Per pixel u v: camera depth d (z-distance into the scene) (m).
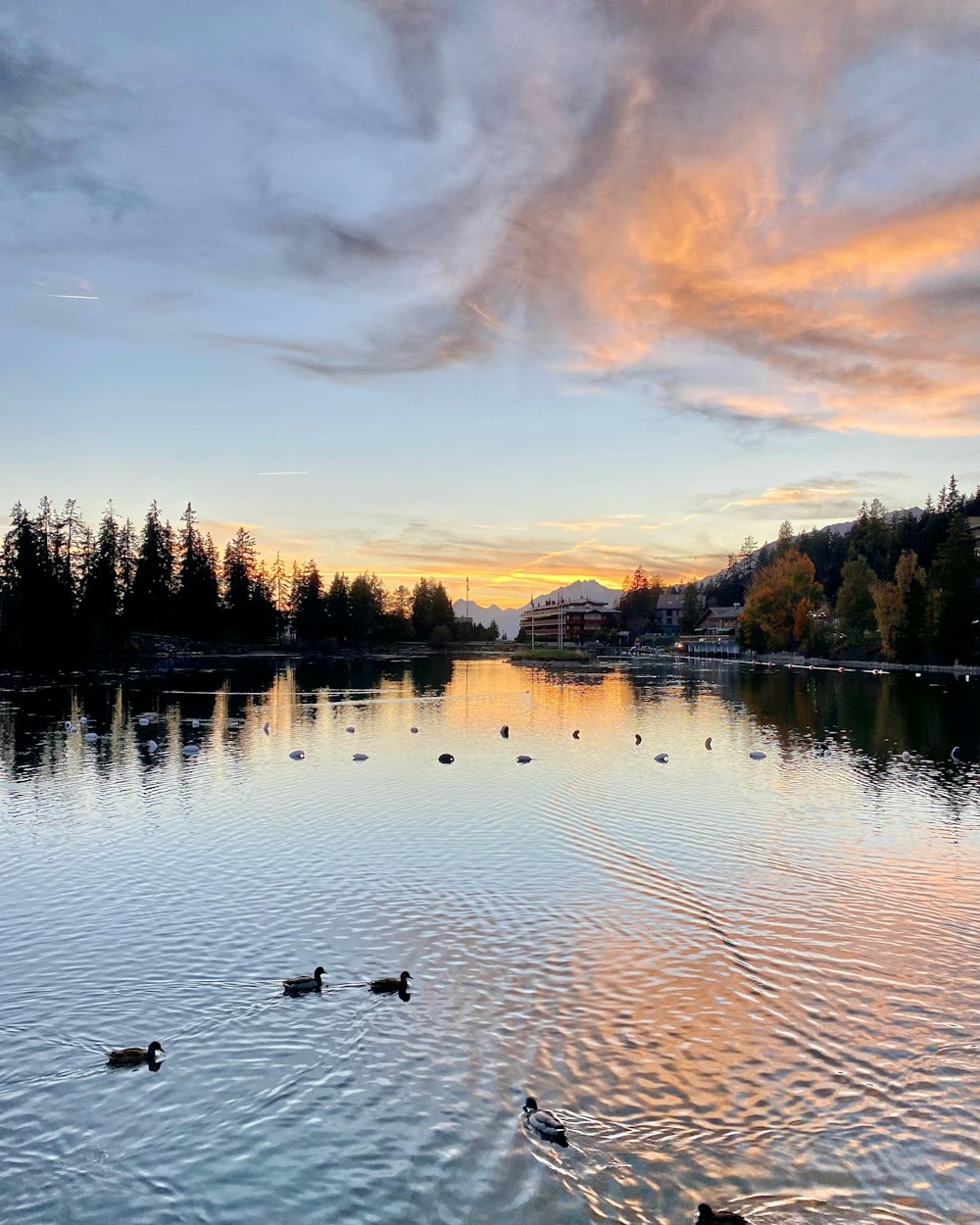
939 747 51.47
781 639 162.50
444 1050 16.12
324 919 22.48
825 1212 12.02
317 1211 12.17
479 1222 11.95
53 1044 16.42
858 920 22.42
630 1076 15.24
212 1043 16.42
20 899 24.16
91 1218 12.07
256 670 127.25
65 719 63.28
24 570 127.44
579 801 36.59
